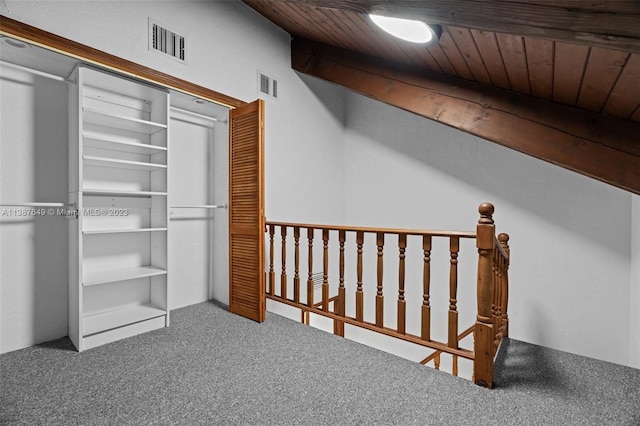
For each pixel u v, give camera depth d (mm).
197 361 1938
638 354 2480
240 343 2205
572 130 2230
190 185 3059
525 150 2422
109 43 2158
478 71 2346
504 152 3262
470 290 3492
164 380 1716
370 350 2117
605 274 2768
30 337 2092
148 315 2414
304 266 3877
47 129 2148
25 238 2064
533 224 3098
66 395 1564
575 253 2896
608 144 2102
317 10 2531
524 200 3145
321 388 1662
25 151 2057
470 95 2676
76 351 2035
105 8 2145
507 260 2578
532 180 3100
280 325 2555
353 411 1476
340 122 4441
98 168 2436
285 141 3613
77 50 1973
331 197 4266
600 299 2793
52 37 1873
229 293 2877
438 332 3684
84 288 2365
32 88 2082
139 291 2668
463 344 3516
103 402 1513
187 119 3025
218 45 2879
